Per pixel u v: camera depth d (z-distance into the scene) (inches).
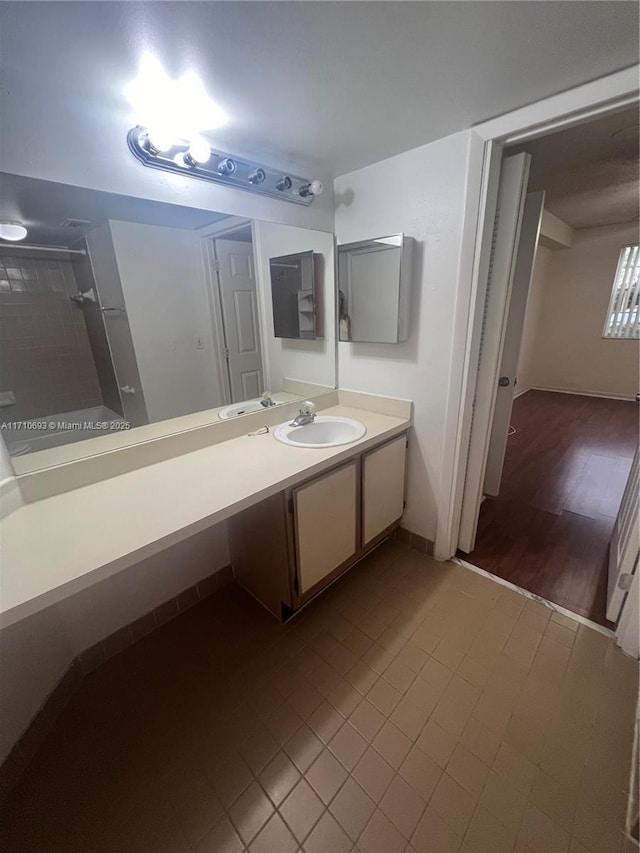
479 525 93.2
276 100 47.6
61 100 42.4
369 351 80.3
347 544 69.6
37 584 33.4
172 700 52.8
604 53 40.1
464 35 36.9
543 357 225.9
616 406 190.9
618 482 113.0
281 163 65.6
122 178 48.7
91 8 31.4
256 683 55.0
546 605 67.7
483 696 52.2
